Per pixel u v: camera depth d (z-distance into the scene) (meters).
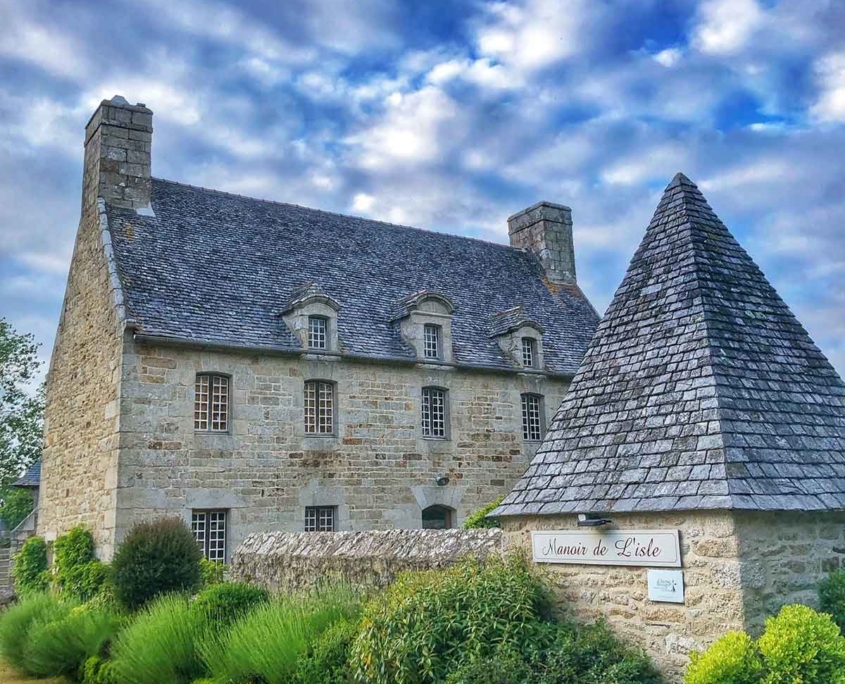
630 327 8.75
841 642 5.82
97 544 16.84
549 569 8.00
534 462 8.69
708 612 6.54
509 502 8.50
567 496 7.84
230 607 11.52
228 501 17.12
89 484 17.72
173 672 10.38
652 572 7.00
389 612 8.20
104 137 19.94
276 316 19.19
